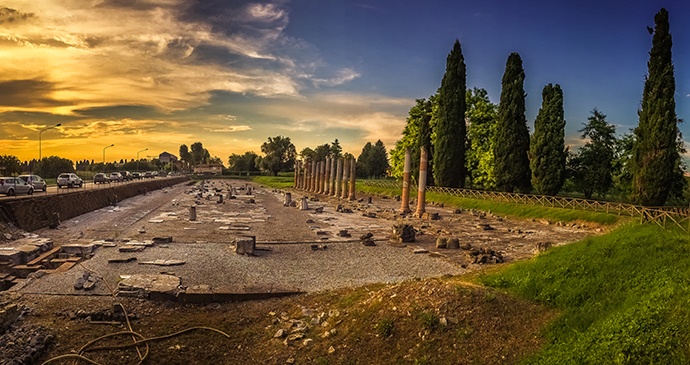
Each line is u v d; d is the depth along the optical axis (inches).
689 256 504.1
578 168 1768.0
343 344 439.2
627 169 1462.8
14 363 392.2
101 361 416.2
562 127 1638.8
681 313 345.1
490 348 392.2
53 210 1183.6
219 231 1160.8
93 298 558.3
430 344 406.0
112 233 1063.0
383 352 412.8
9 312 470.3
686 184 1307.8
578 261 550.3
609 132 1692.9
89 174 2657.5
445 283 503.5
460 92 2087.8
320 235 1117.7
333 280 687.1
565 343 370.0
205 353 443.8
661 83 1135.0
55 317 500.7
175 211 1681.8
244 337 479.8
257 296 589.0
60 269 682.2
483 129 2112.5
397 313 458.0
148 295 569.9
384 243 1025.5
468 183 2541.8
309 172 3380.9
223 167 7258.9
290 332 484.7
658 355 308.7
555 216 1414.9
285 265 780.6
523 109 1822.1
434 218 1508.4
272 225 1323.8
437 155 2166.6
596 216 1280.8
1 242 801.6
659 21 1151.6
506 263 802.8
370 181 3292.3
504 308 443.5
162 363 420.2
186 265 732.7
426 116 2412.6
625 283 465.1
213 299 572.4
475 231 1232.8
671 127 1117.1
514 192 1891.0
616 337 339.9
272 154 6274.6
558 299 460.1
